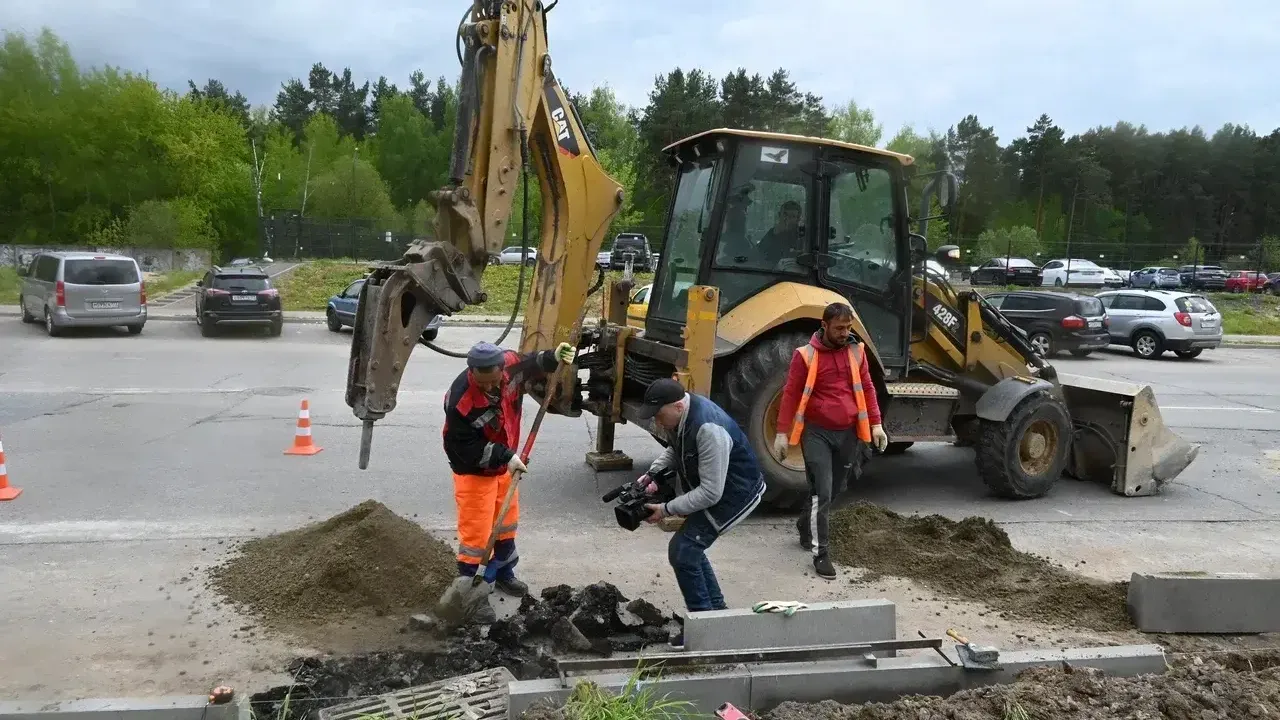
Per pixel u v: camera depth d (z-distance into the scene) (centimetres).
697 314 599
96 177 4009
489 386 417
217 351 1636
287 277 3009
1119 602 469
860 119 5956
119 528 579
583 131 645
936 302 754
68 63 4000
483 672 372
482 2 565
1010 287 3700
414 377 1378
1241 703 328
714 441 393
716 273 669
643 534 599
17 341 1688
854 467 579
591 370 678
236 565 504
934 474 823
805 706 325
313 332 2053
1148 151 6731
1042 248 4875
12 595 460
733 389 636
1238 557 579
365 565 466
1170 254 4997
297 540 520
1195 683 346
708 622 355
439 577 475
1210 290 3756
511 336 2055
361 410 500
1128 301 2131
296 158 5700
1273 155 6519
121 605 449
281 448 838
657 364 664
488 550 426
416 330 518
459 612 423
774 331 656
